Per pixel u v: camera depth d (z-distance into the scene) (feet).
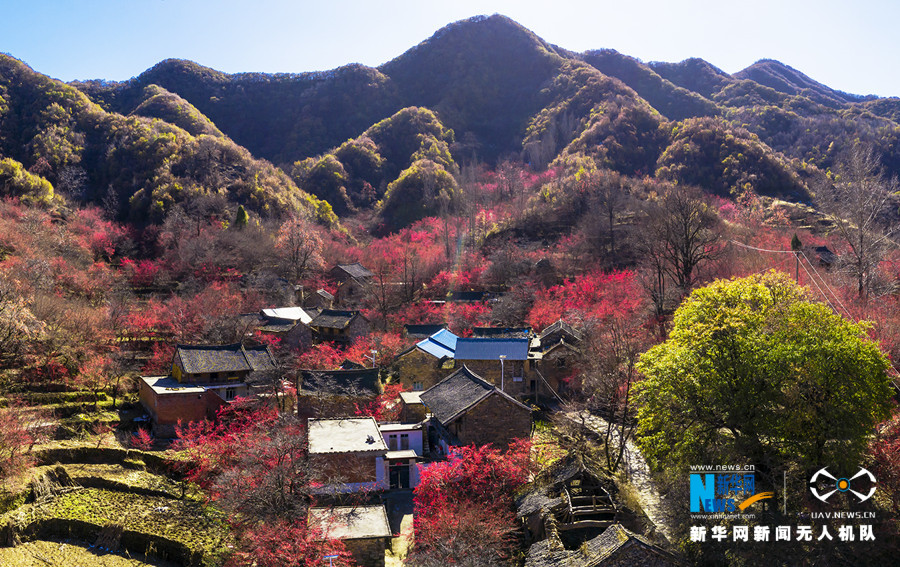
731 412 91.20
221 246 278.87
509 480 105.29
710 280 198.18
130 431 142.31
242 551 91.04
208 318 190.29
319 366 178.19
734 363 93.15
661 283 200.54
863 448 87.56
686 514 93.91
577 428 120.06
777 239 233.55
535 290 228.02
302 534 85.25
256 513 94.53
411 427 128.77
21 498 109.19
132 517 109.09
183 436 137.59
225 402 150.20
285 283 257.55
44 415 137.49
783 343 91.40
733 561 84.89
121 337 188.24
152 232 306.76
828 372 86.79
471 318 217.36
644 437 104.12
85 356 160.66
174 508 113.29
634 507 95.09
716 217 262.88
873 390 87.76
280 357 182.91
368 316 226.58
